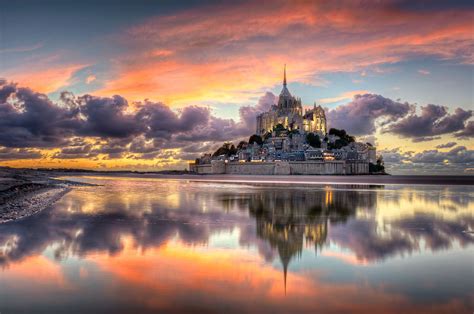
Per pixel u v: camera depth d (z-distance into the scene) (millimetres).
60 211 48812
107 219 41812
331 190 108438
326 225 38188
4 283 19125
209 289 18469
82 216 44219
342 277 20391
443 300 17141
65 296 17422
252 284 19250
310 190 107875
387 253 25734
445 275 20641
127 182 182875
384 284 19219
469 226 37531
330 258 24453
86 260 23500
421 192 102188
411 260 23859
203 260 23766
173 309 16109
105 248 26781
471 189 121750
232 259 24078
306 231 34469
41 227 35719
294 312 15875
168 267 22094
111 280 19625
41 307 16203
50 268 21734
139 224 38156
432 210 52625
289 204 61094
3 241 28984
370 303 16812
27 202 58312
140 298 17250
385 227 36844
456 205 60500
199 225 37656
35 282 19266
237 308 16250
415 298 17375
